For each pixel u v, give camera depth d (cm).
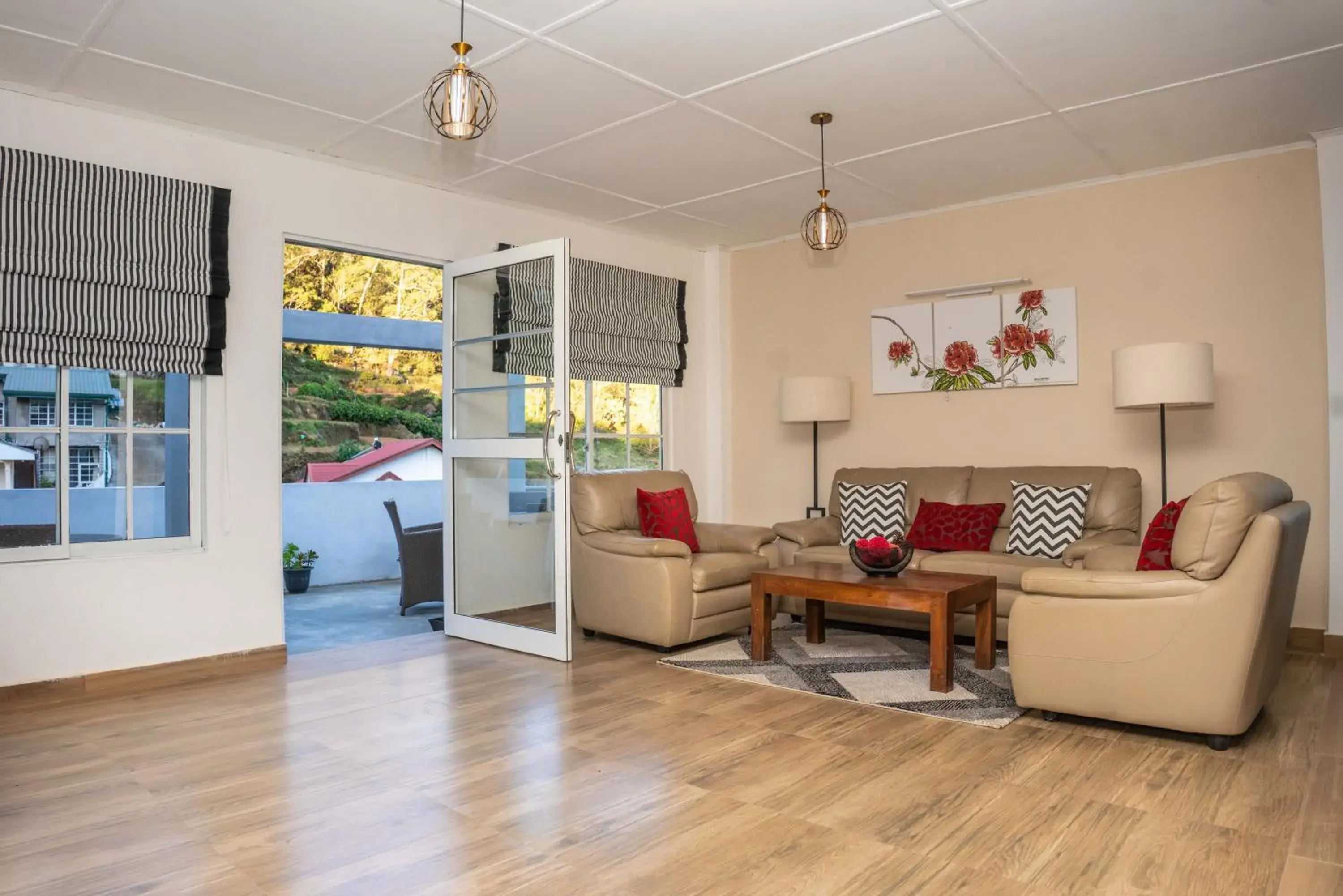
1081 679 304
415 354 1200
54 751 292
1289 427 437
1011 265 524
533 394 432
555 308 416
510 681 382
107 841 223
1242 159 449
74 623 364
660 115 393
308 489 773
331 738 305
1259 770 269
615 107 384
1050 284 509
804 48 330
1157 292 475
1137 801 246
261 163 421
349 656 434
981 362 533
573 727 316
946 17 306
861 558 398
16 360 349
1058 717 322
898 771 271
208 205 396
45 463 368
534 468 434
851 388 592
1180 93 373
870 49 331
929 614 417
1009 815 237
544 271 427
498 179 483
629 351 587
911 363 562
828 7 299
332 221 445
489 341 461
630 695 358
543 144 429
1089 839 222
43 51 324
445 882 201
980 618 393
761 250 641
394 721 324
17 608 351
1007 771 270
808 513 570
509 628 445
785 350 627
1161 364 408
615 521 481
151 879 203
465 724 321
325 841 223
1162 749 289
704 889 197
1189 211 465
